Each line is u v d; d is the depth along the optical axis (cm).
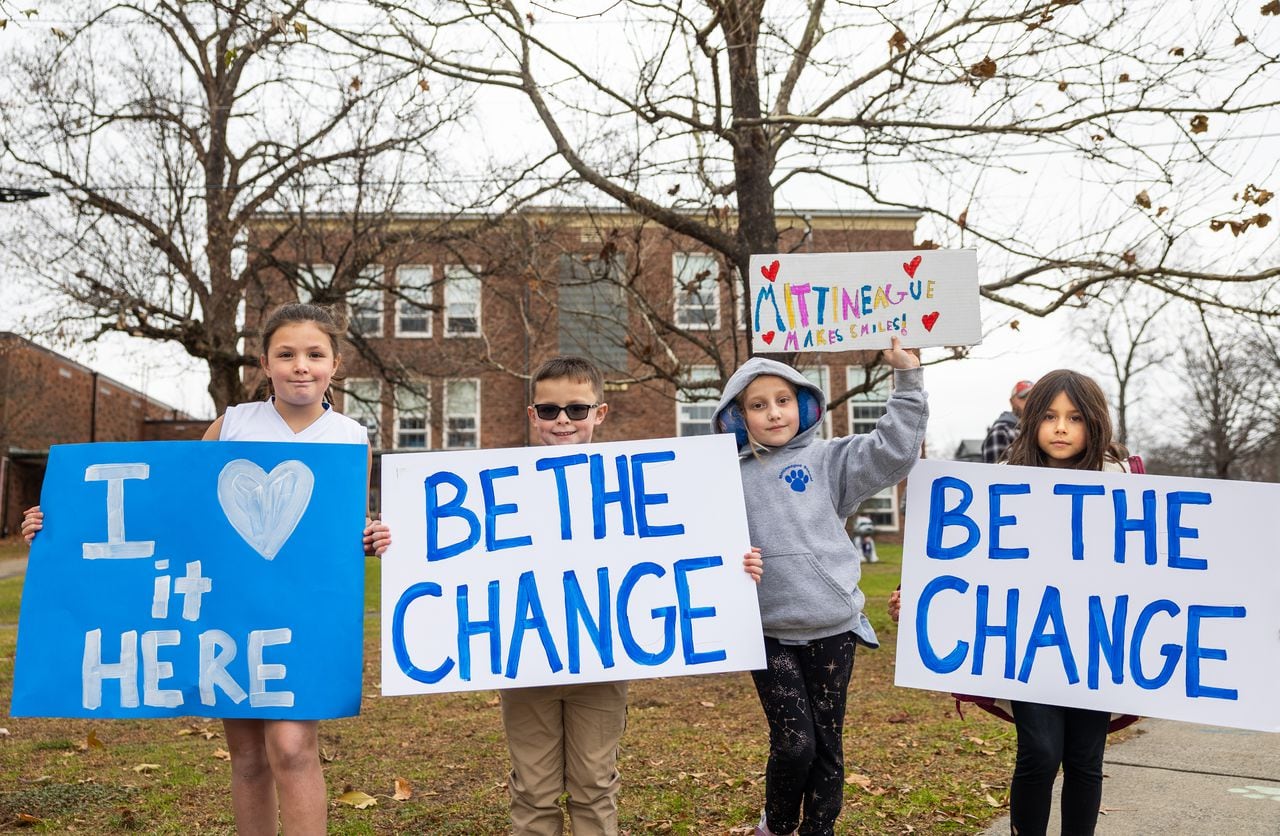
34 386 3030
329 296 1148
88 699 281
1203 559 299
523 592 301
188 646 284
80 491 293
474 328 1452
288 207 1188
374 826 354
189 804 382
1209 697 291
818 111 688
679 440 312
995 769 419
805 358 792
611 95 640
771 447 324
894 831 340
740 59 679
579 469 311
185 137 1227
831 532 307
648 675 292
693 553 303
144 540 290
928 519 317
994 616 307
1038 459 322
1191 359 2870
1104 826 341
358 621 290
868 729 506
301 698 279
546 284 797
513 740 296
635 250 779
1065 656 299
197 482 294
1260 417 3028
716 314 890
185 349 1260
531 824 291
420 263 1353
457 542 304
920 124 630
